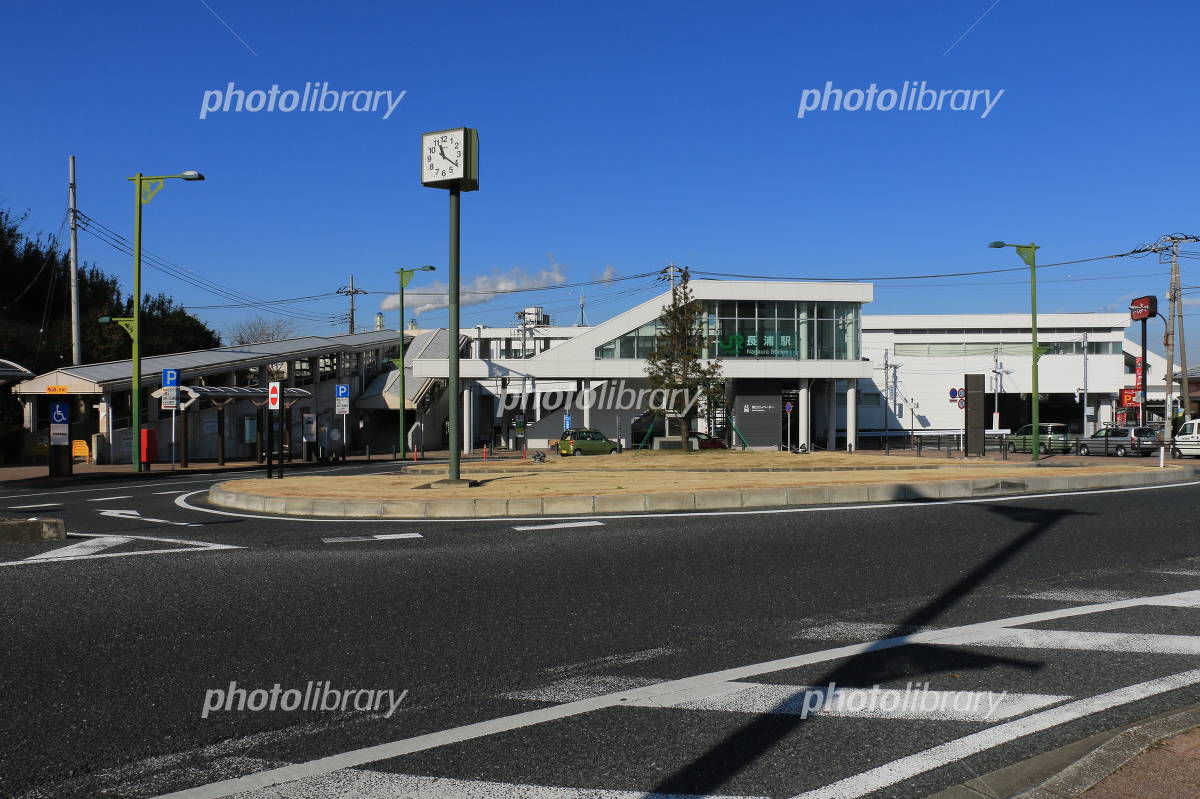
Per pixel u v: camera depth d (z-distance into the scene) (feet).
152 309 190.08
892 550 28.76
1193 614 20.20
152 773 11.60
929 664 16.40
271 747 12.48
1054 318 218.59
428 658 16.83
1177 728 12.45
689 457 80.12
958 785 11.06
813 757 12.06
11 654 16.98
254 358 140.15
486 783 11.19
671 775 11.44
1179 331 140.56
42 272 160.97
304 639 18.10
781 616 20.22
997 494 46.93
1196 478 60.90
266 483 53.06
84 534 33.88
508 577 24.48
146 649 17.34
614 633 18.71
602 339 152.15
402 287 139.85
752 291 150.51
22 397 115.96
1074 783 10.75
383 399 175.22
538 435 163.94
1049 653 17.06
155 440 106.83
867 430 204.13
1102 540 30.63
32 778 11.42
